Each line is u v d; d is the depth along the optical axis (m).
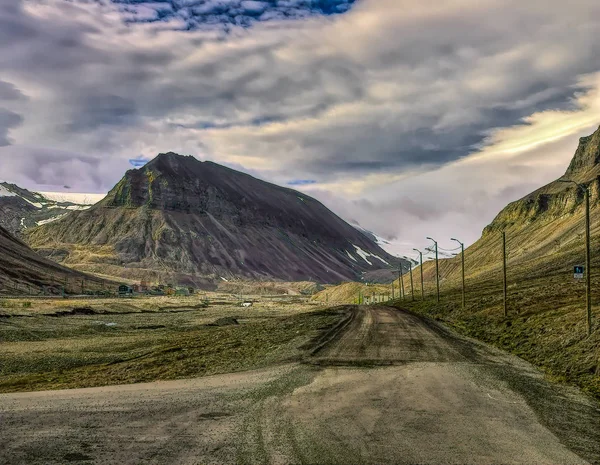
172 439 10.45
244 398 14.63
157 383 18.28
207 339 36.59
